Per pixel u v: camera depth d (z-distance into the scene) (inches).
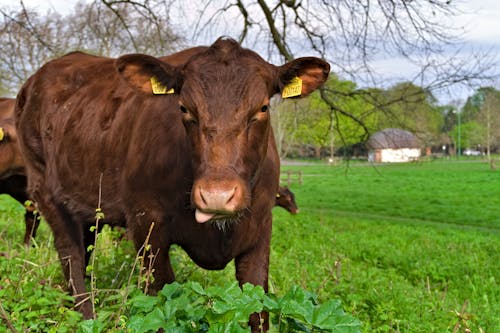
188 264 245.1
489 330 199.0
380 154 785.6
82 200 193.8
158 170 154.0
